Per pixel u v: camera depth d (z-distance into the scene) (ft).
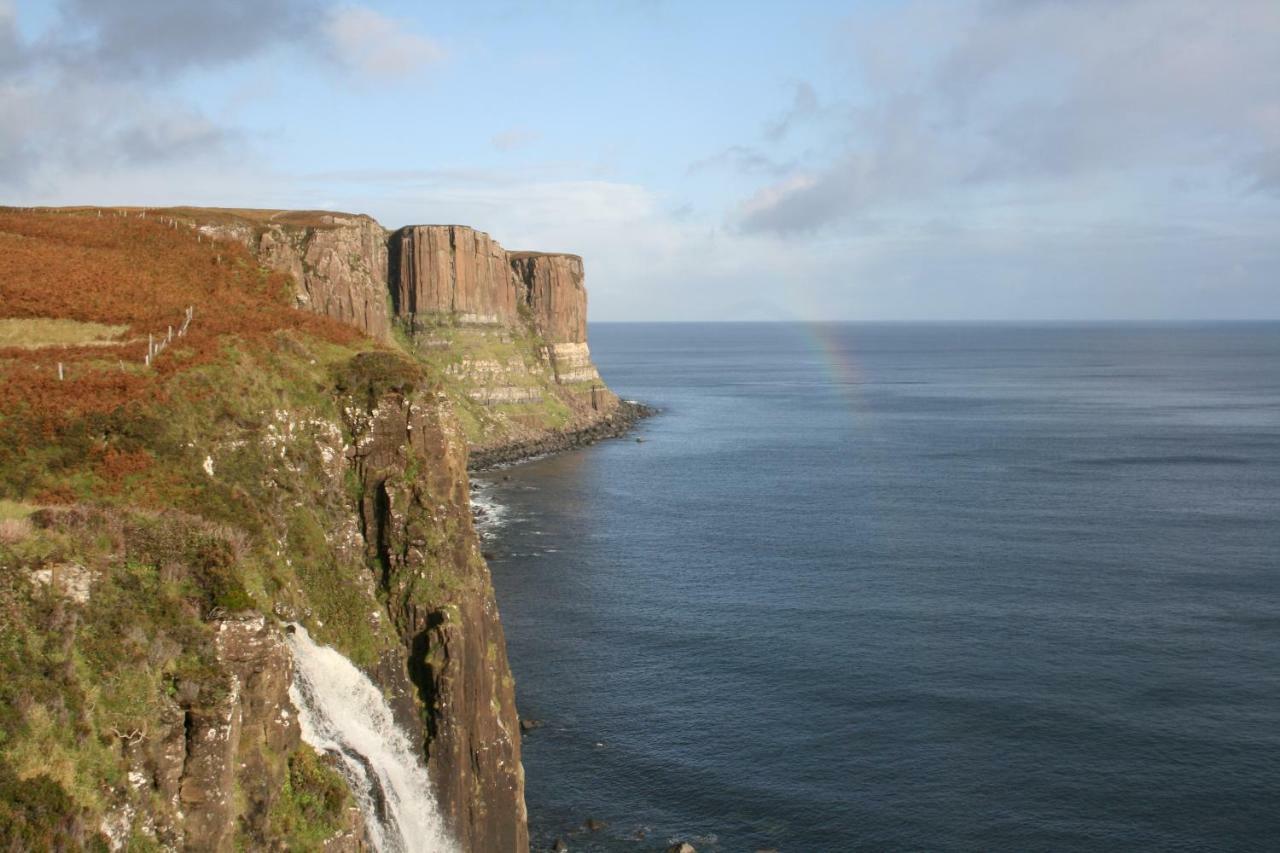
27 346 164.55
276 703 111.04
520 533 423.64
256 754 106.93
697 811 203.00
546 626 302.45
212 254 239.91
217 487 138.62
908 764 218.79
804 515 460.14
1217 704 245.04
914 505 482.28
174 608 105.70
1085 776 213.25
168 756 95.66
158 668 100.07
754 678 262.88
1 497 124.47
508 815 157.79
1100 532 420.77
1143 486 530.68
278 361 165.37
